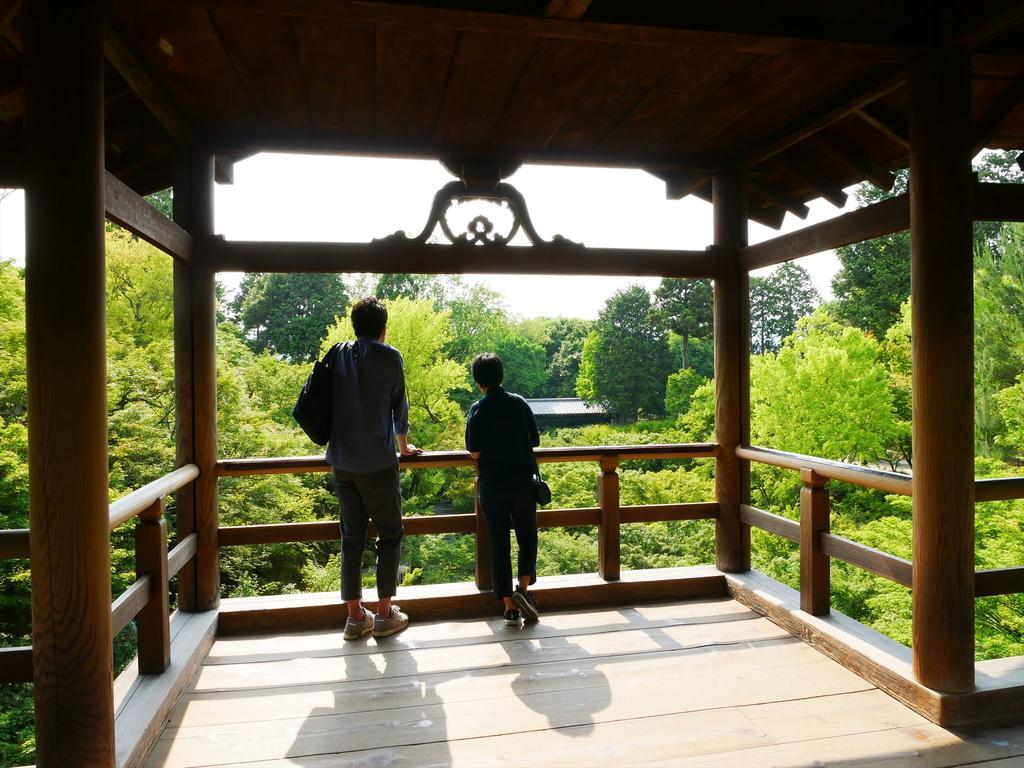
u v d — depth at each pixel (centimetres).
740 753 215
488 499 316
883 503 1418
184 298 327
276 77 274
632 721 236
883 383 1505
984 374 1259
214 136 333
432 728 232
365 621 315
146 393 1144
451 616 346
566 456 367
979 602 911
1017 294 1232
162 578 258
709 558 1430
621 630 326
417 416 1778
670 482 1614
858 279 2261
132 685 246
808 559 318
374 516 304
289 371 1705
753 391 1672
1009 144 346
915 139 235
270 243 335
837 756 213
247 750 219
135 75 253
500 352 3872
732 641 312
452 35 240
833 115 302
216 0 187
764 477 1633
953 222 229
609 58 260
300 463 336
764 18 216
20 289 950
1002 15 204
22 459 891
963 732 227
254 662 290
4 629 898
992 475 1170
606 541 375
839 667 282
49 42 174
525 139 350
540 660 290
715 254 385
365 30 236
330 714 243
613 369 3638
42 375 175
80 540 177
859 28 222
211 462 332
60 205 175
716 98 301
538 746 220
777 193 404
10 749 734
